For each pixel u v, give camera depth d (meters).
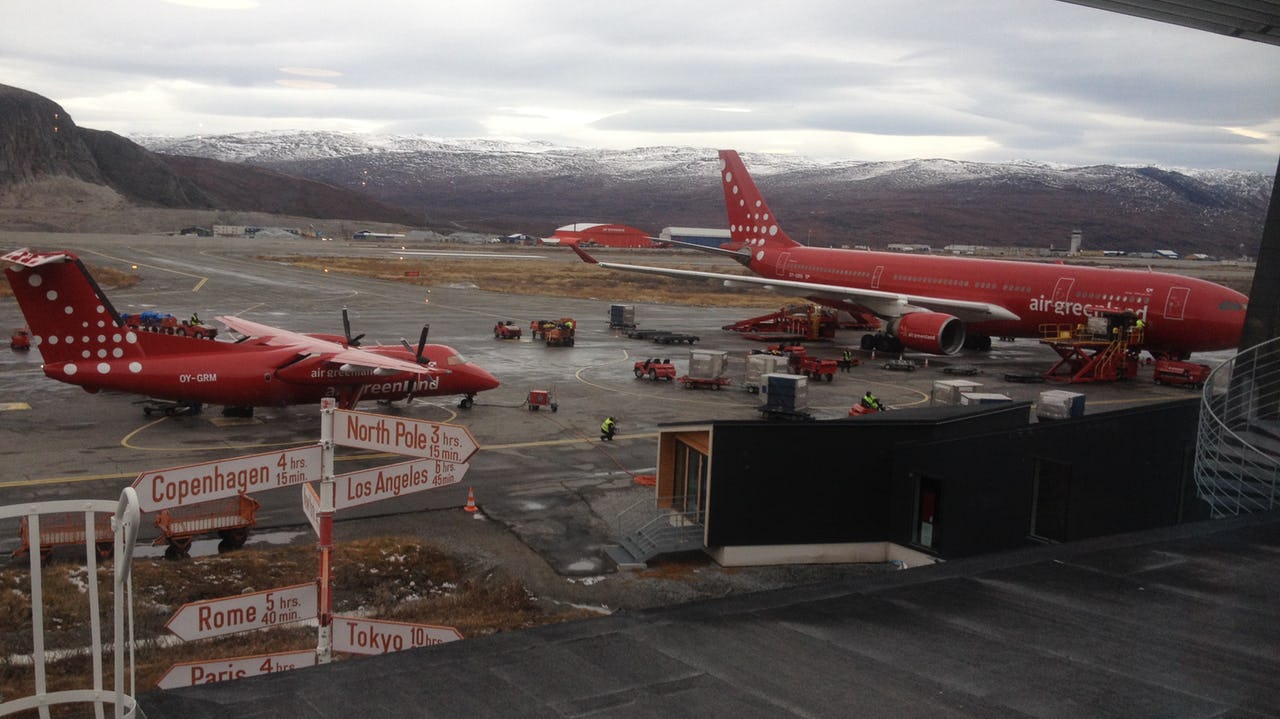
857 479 29.86
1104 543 12.30
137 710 6.51
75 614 22.22
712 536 28.70
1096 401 55.31
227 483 9.80
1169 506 30.88
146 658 19.78
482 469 37.72
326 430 10.50
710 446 28.50
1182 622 9.46
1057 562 11.47
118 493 32.78
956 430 31.28
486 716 6.82
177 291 105.25
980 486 28.48
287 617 10.73
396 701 7.01
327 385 43.12
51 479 34.25
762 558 29.23
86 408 46.25
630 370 62.84
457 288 124.31
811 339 82.25
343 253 196.50
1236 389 29.02
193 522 26.80
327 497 10.66
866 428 29.72
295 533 29.56
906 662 8.22
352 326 80.81
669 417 48.12
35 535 6.26
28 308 38.00
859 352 75.00
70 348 38.91
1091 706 7.42
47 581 24.03
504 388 55.09
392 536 29.47
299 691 7.14
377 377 44.53
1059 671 8.12
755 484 28.94
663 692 7.37
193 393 41.00
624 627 8.85
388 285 123.56
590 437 43.59
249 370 41.69
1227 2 24.17
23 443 39.22
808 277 87.25
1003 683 7.84
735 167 95.25
